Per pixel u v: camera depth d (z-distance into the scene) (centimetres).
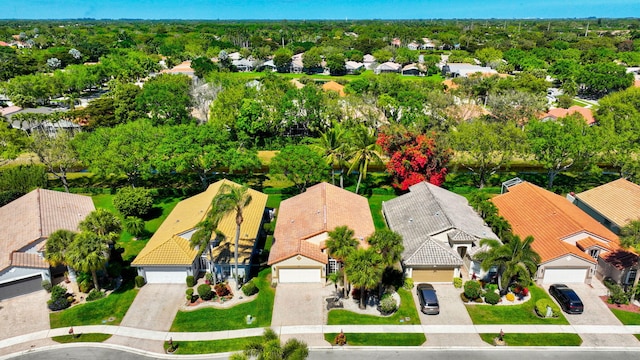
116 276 4184
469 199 5250
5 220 4638
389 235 3547
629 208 4631
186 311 3775
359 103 7894
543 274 4072
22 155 7494
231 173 6819
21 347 3384
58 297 3850
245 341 3425
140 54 15312
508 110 7906
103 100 9512
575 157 5462
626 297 3778
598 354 3272
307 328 3559
